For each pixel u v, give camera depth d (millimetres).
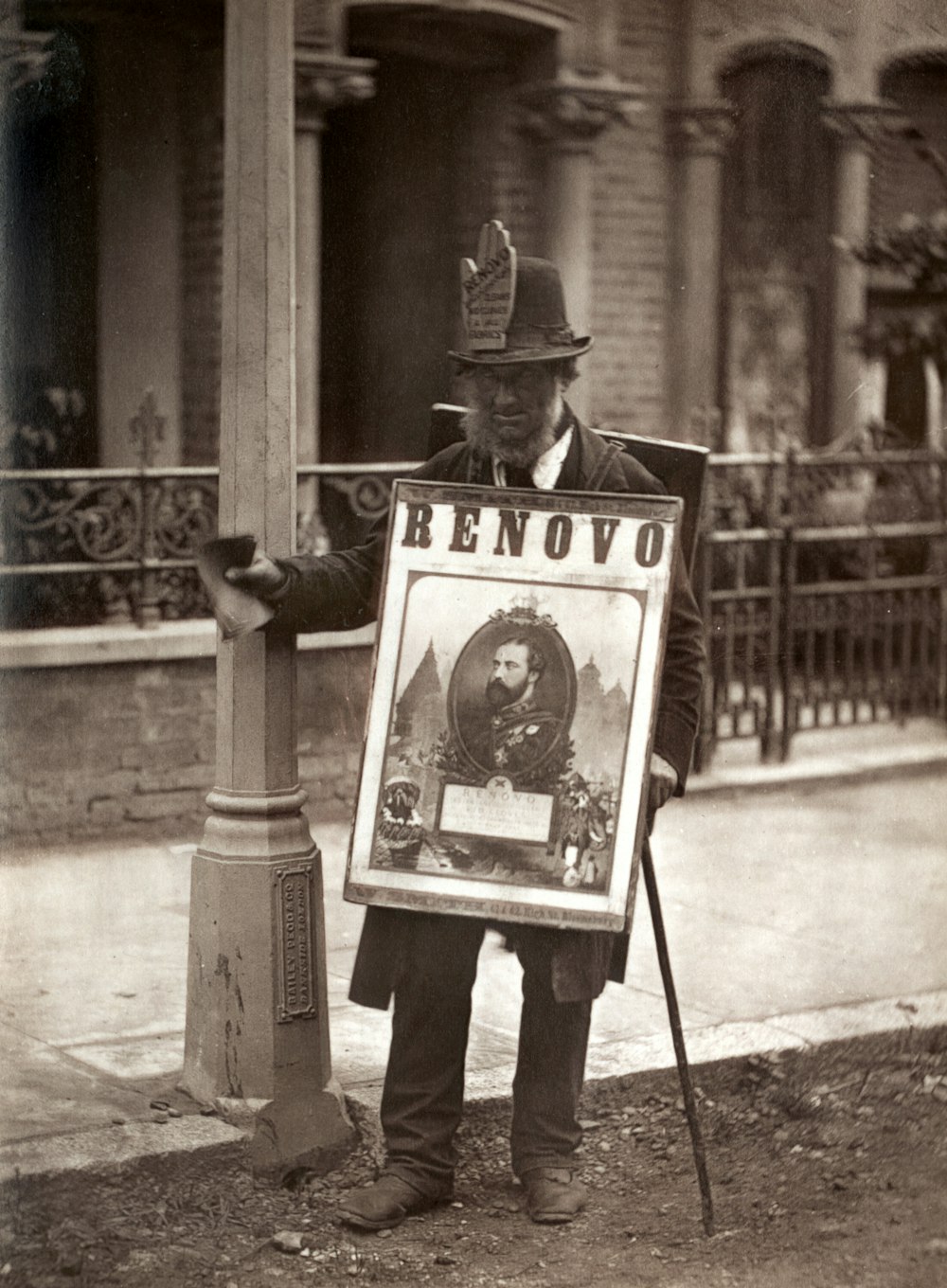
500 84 8320
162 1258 3326
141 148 7820
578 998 3389
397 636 3453
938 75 8875
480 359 3473
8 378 6004
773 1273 3322
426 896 3371
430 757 3416
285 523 3814
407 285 8531
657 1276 3307
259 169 3756
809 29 8656
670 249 8766
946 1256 3402
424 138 8484
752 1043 4387
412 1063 3541
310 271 7547
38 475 6160
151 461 6445
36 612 6172
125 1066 4051
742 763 7547
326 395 8484
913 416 9445
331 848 6297
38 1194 3457
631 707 3357
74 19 6824
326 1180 3727
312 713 6652
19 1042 4211
